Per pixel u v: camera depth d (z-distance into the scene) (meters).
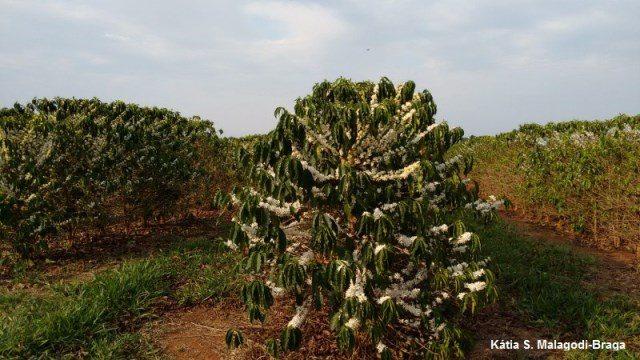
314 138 3.54
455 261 3.86
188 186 8.36
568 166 7.79
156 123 7.84
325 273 3.13
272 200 3.54
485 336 4.32
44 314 4.47
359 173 3.16
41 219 5.95
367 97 4.05
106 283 5.02
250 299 3.26
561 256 6.52
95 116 7.28
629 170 6.59
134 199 7.36
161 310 4.80
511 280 5.54
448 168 3.77
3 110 7.20
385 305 3.09
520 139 10.27
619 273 5.95
